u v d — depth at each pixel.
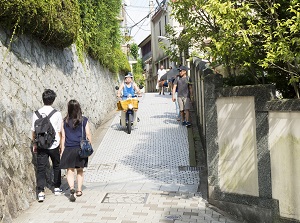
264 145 5.05
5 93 6.21
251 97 5.26
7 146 5.79
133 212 5.66
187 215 5.54
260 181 5.14
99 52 14.45
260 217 5.14
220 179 5.75
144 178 7.50
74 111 6.44
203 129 8.88
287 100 4.65
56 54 9.71
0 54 6.33
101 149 10.02
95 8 13.25
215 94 5.72
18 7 6.21
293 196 4.66
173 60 7.30
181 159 8.73
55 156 6.54
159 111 15.39
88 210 5.79
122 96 11.91
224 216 5.54
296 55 4.33
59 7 8.11
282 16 5.04
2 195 5.22
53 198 6.45
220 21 4.63
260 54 5.20
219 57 5.80
